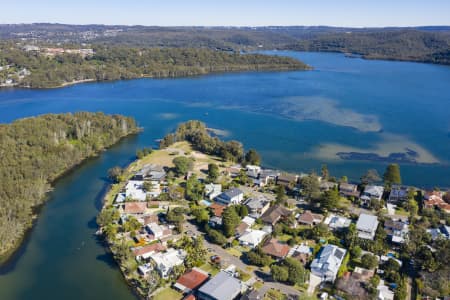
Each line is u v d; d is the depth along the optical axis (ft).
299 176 448.24
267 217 347.15
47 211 378.12
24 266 292.40
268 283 264.52
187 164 459.32
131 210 360.07
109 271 285.23
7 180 383.86
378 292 248.52
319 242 315.78
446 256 279.49
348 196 403.95
